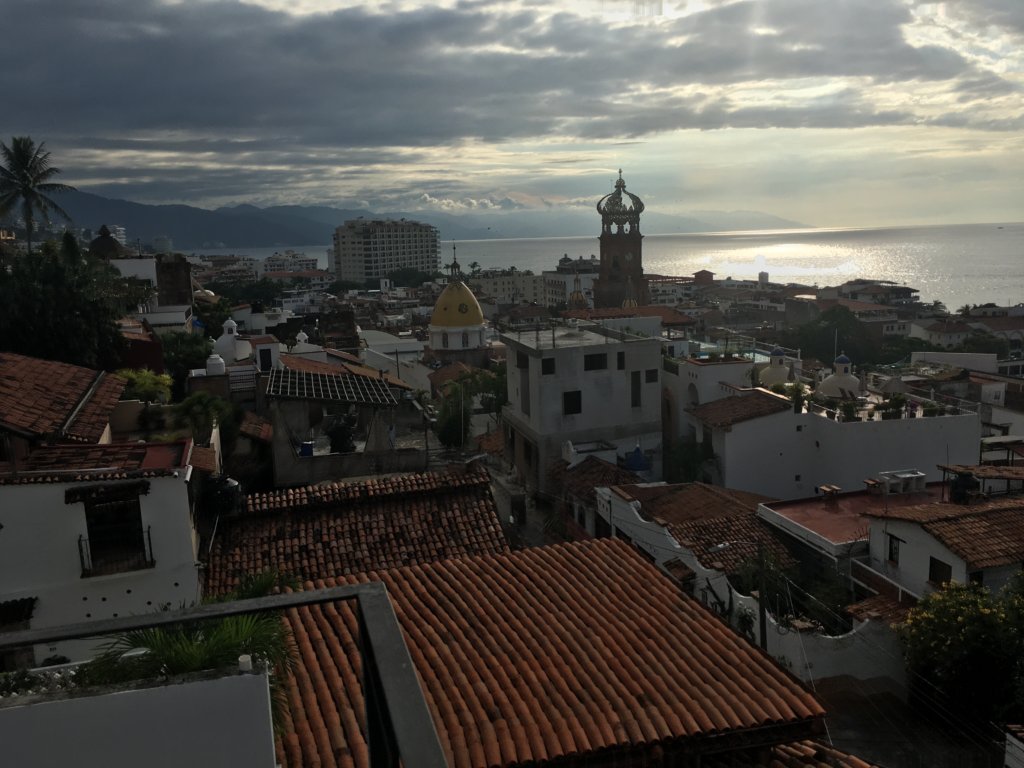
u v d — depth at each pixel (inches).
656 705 524.1
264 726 289.9
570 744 485.7
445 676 548.7
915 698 933.2
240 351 2285.9
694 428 1939.0
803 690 547.5
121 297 1831.9
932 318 5693.9
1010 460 1710.1
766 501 1445.6
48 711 271.7
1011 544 997.2
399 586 694.5
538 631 610.2
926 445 1657.2
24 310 1498.5
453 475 1076.5
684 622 629.9
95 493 747.4
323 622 602.2
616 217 5718.5
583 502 1539.1
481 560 747.4
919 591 1042.7
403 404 1936.5
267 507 986.1
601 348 1871.3
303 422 1429.6
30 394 968.9
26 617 730.2
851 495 1396.4
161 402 1453.0
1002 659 829.8
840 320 4384.8
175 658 335.0
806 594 1094.4
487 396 2544.3
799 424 1705.2
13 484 731.4
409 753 173.9
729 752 529.7
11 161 2541.8
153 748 282.4
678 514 1371.8
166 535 772.6
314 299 6845.5
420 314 5816.9
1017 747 687.7
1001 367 4165.8
